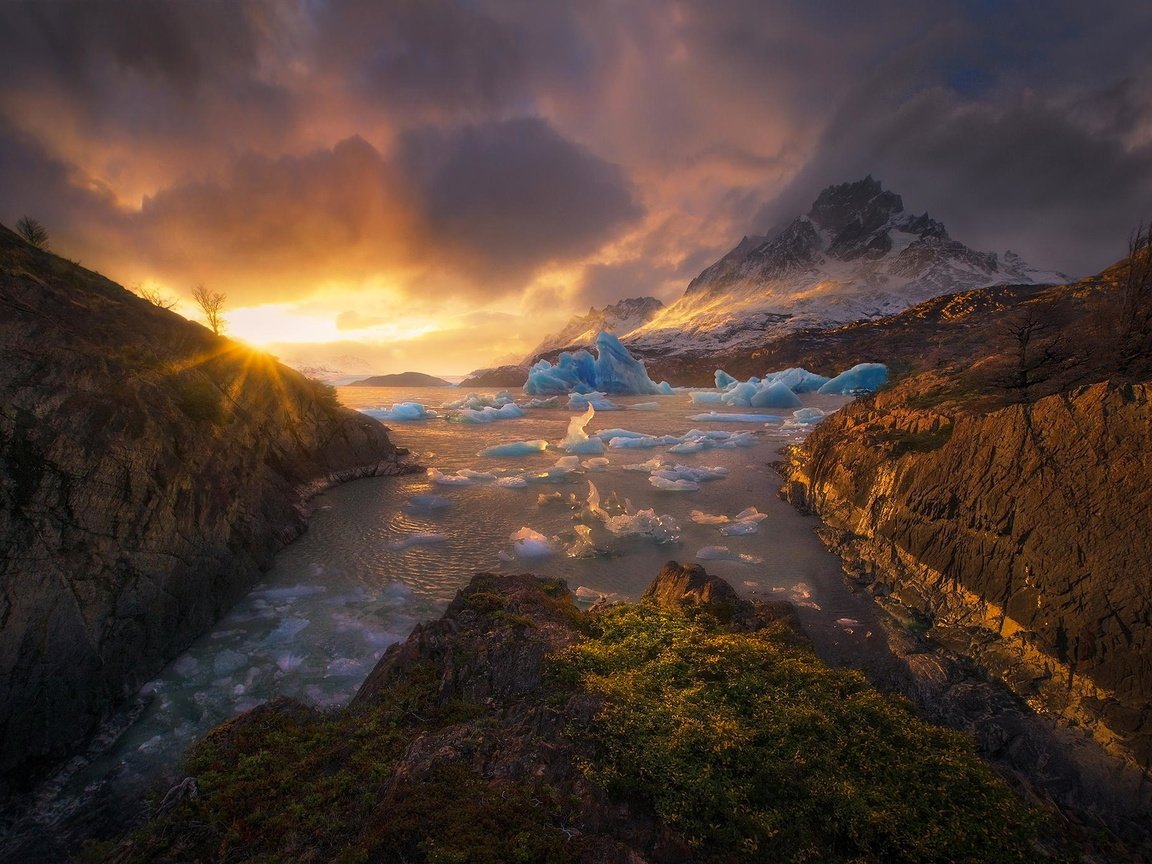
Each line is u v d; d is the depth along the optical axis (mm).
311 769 8734
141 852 7320
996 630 15312
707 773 7617
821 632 17234
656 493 33875
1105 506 13734
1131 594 12438
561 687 10062
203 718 13219
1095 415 14766
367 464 37156
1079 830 9828
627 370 126875
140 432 16812
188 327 26375
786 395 92500
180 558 16703
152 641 14914
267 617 17891
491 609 13688
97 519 14492
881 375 98875
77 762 11828
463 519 28188
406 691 10922
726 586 15828
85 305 20797
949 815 7230
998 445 17469
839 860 6742
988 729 12617
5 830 10227
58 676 12352
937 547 18391
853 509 24797
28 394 14227
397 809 6996
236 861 7016
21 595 12234
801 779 7734
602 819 7078
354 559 22688
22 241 20688
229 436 23406
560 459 41594
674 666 10602
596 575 21359
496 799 7105
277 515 24672
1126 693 11773
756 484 36094
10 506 12805
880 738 8602
